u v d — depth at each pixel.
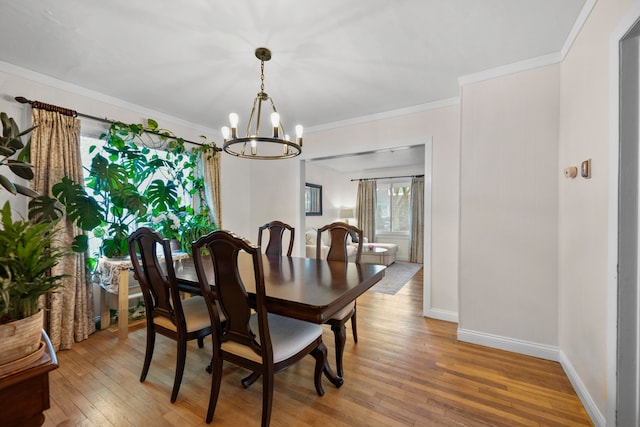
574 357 1.83
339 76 2.48
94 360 2.17
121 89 2.71
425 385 1.84
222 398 1.72
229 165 4.27
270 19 1.73
